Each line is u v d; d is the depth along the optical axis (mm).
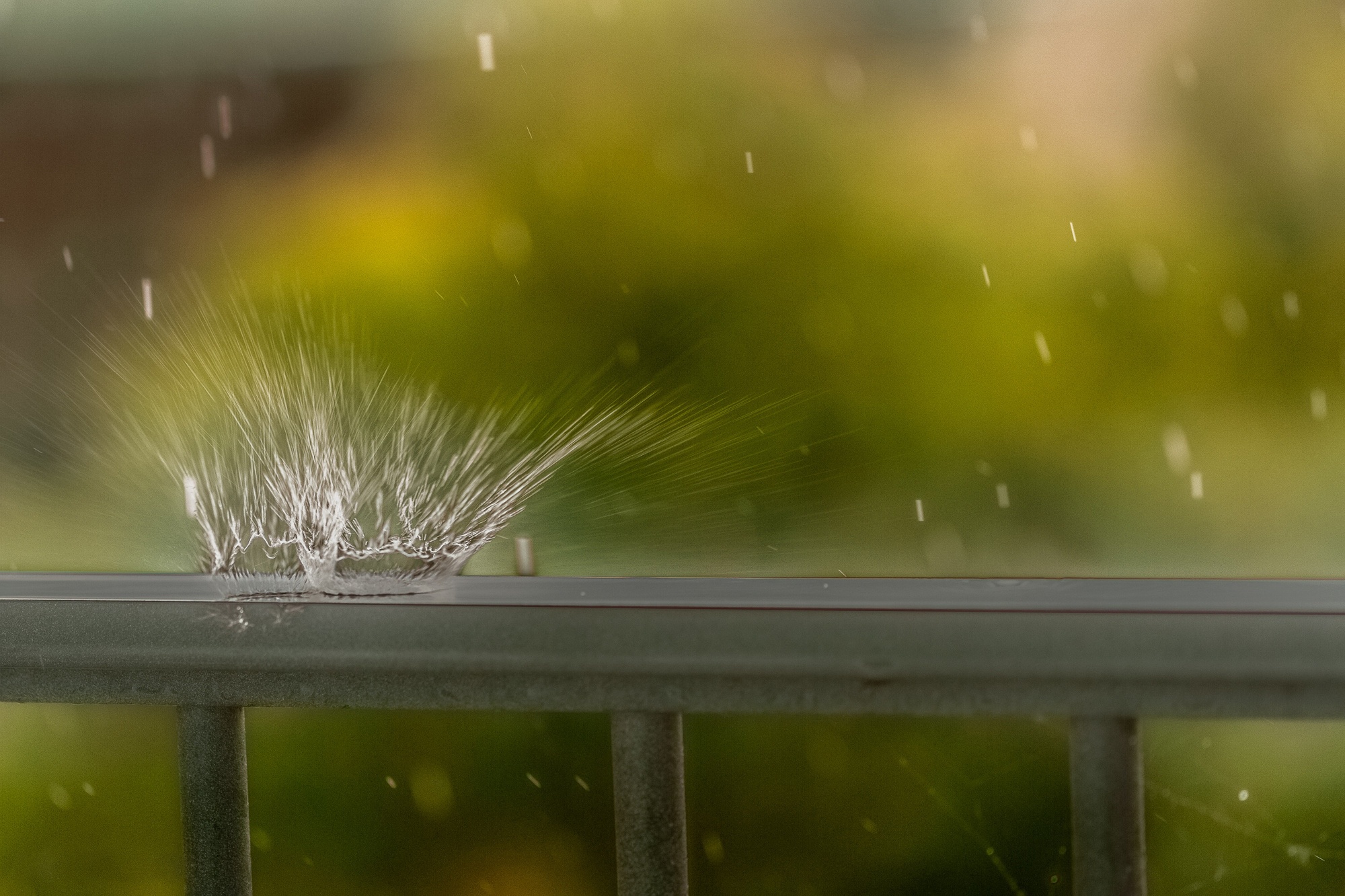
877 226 3590
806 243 3607
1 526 2785
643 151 3660
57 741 1896
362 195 3771
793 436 3391
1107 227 3787
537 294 3412
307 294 3438
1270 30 3869
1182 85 3883
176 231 4160
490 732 1929
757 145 3725
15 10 4352
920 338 3514
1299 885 1733
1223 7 3889
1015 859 1812
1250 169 3861
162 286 4020
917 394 3457
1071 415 3580
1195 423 3670
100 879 1879
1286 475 3645
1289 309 3758
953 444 3461
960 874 1832
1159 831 1739
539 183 3635
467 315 3367
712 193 3670
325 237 3607
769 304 3496
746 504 3215
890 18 3861
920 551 3396
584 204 3545
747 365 3441
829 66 3812
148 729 1879
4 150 4309
